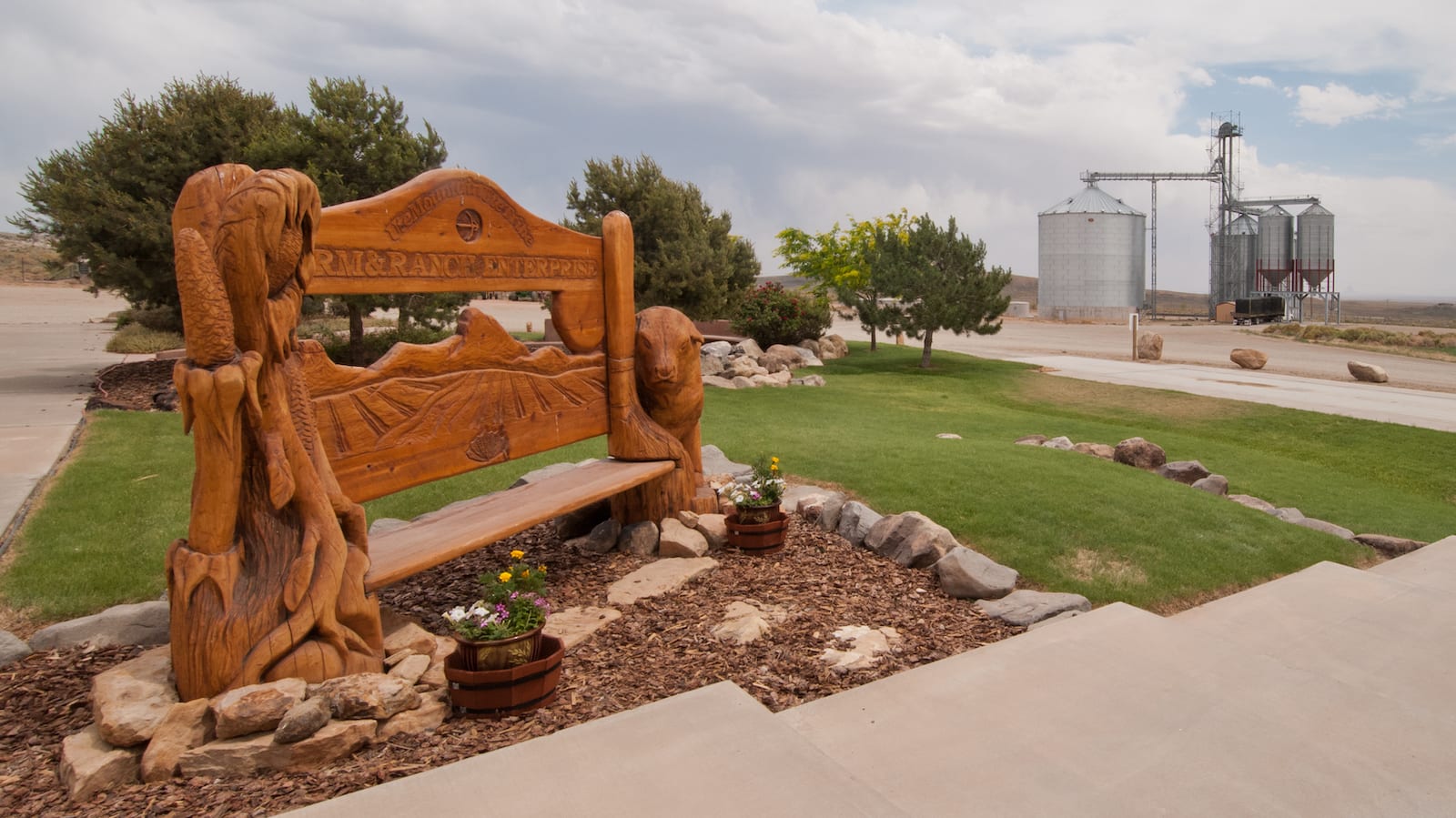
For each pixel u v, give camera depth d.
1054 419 15.55
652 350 6.06
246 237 3.11
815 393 17.58
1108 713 3.27
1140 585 5.73
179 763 2.87
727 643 4.25
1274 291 60.62
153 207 13.42
